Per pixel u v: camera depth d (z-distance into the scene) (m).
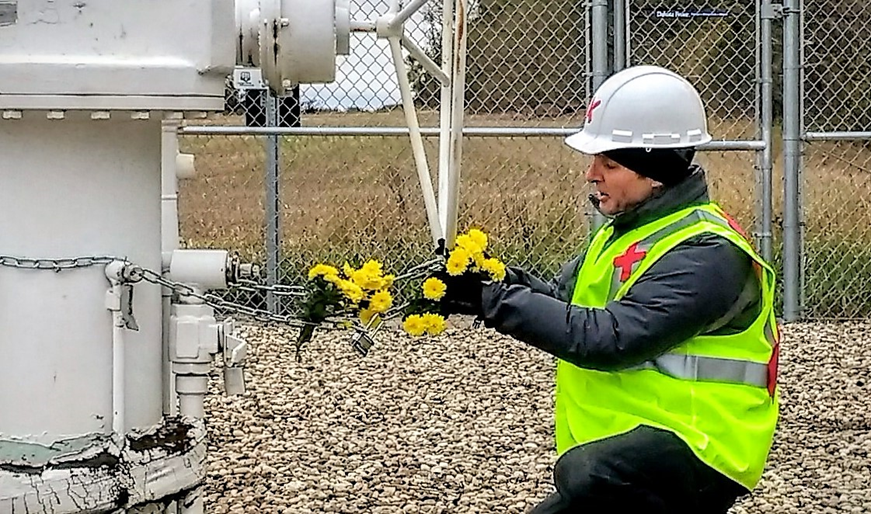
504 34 7.95
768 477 5.09
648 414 2.80
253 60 2.92
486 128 7.24
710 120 8.38
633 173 2.90
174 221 3.79
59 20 2.68
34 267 2.75
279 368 6.81
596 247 3.11
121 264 2.75
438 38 6.86
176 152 3.95
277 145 7.50
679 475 2.75
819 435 5.74
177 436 2.89
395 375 6.73
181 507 2.94
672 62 8.29
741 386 2.83
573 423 2.97
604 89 2.98
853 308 8.41
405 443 5.55
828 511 4.70
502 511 4.68
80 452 2.76
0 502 2.60
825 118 8.82
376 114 7.78
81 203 2.77
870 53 8.51
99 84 2.67
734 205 8.56
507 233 8.05
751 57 8.20
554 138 7.96
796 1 7.67
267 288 3.04
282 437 5.61
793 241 7.96
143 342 2.89
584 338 2.70
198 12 2.71
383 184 7.99
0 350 2.77
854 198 8.69
